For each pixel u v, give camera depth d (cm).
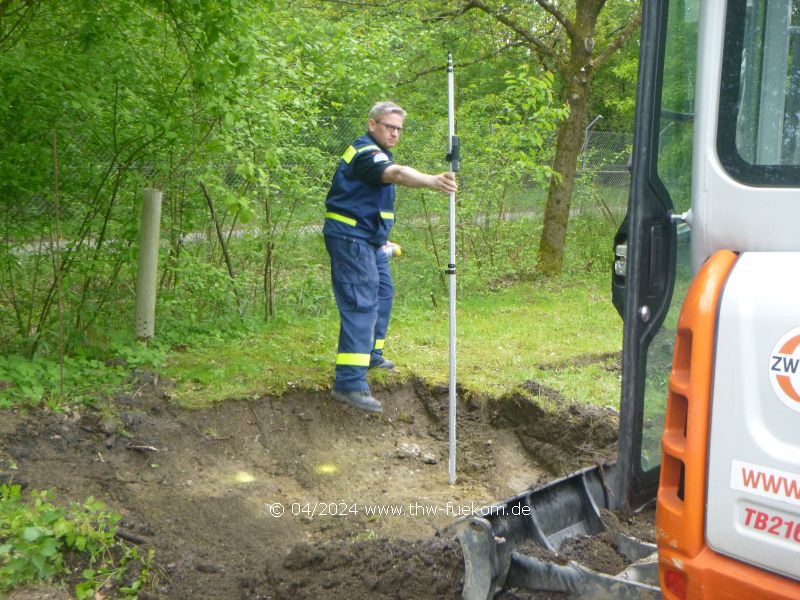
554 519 329
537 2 1127
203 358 601
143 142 564
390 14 1076
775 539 195
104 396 496
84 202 568
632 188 262
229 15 462
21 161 523
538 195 1128
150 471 445
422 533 420
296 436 523
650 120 259
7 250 540
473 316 838
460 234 954
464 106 926
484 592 285
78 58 512
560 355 675
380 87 796
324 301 815
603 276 1152
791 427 193
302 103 652
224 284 681
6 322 591
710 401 207
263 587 326
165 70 560
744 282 208
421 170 880
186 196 664
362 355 510
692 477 208
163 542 368
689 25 271
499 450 532
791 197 216
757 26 227
